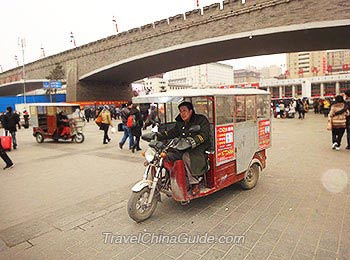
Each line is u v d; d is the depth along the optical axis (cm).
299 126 1584
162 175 404
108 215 398
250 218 368
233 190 483
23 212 423
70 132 1178
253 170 491
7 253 305
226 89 440
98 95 4178
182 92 411
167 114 511
